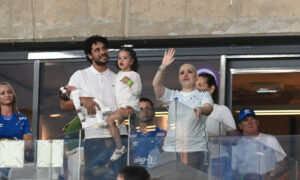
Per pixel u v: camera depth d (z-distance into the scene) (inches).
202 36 1213.1
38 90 1274.6
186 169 914.1
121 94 1033.5
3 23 1267.2
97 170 926.4
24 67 1286.9
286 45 1221.1
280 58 1227.9
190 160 914.7
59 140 943.7
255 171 916.6
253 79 1230.3
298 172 919.7
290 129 1208.8
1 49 1290.6
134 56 1050.7
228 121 1091.3
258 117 1219.9
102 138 930.7
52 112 1267.2
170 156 916.6
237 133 925.2
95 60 1075.3
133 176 702.5
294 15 1197.7
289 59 1226.0
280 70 1226.0
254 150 919.0
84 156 933.2
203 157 915.4
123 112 930.1
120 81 1037.8
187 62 1240.2
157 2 1232.2
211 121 923.4
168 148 917.8
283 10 1199.6
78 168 932.6
